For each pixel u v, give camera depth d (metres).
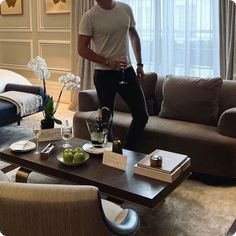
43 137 2.62
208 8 4.22
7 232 1.30
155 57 4.68
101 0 2.71
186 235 2.06
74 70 5.42
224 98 3.12
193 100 3.12
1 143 3.70
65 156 2.19
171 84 3.29
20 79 4.74
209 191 2.64
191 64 4.43
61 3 5.55
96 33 2.78
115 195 1.93
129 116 3.34
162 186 1.94
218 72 4.27
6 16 6.41
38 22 5.95
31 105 4.10
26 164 2.31
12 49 6.50
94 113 3.33
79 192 1.18
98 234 1.25
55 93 5.96
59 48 5.78
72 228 1.23
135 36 3.01
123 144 3.13
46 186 1.21
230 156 2.66
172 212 2.32
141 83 3.41
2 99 3.99
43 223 1.22
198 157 2.78
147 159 2.18
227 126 2.71
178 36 4.51
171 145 2.88
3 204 1.22
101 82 2.85
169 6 4.48
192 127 2.97
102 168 2.18
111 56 2.79
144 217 2.26
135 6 4.75
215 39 4.23
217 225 2.16
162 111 3.32
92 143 2.49
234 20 3.88
